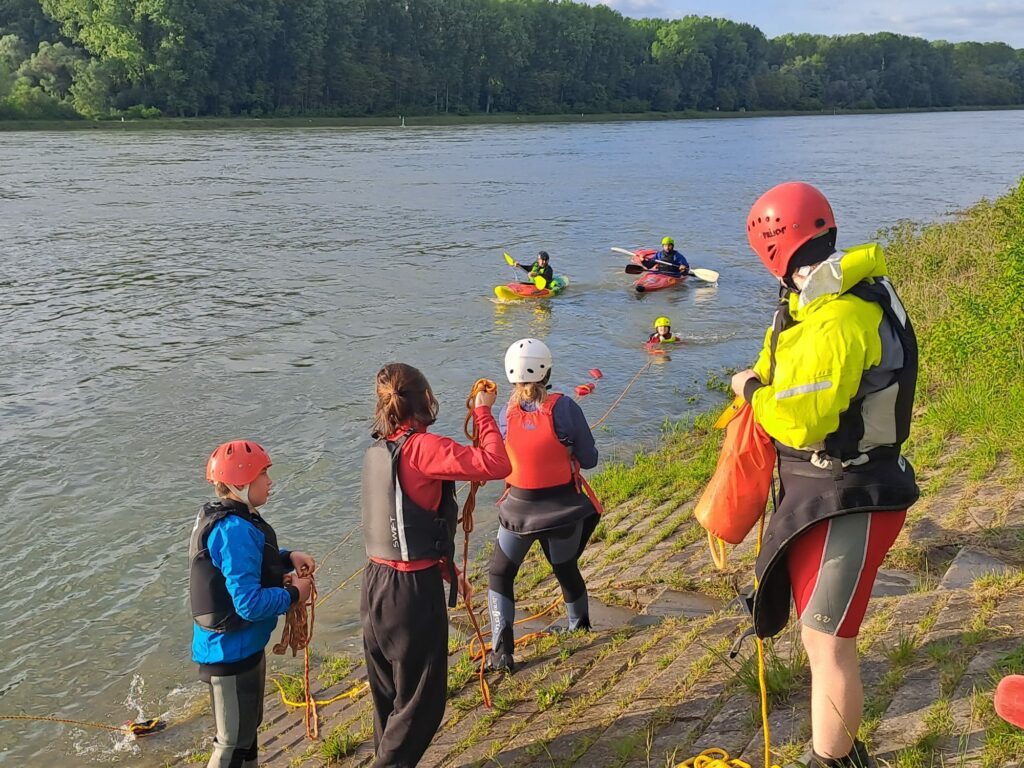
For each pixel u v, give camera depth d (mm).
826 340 2830
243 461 4234
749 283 20844
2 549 8477
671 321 17359
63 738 5922
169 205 32000
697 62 129125
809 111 141625
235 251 23984
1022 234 11469
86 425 11547
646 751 3965
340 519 9023
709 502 3531
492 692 5172
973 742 3295
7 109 72375
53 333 15867
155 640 7070
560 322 17266
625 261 23312
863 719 3609
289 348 15109
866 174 45312
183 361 14320
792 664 4207
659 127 97562
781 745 3654
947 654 3896
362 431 11359
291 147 59000
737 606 5465
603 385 13523
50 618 7363
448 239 26188
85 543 8586
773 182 41312
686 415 12078
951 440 7797
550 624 6234
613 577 6902
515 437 5215
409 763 4074
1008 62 168250
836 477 2984
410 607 3986
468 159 52156
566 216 30797
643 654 5098
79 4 80250
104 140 62375
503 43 107312
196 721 6047
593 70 119500
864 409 2932
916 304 14070
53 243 24641
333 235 26641
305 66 90000
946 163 51781
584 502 5352
